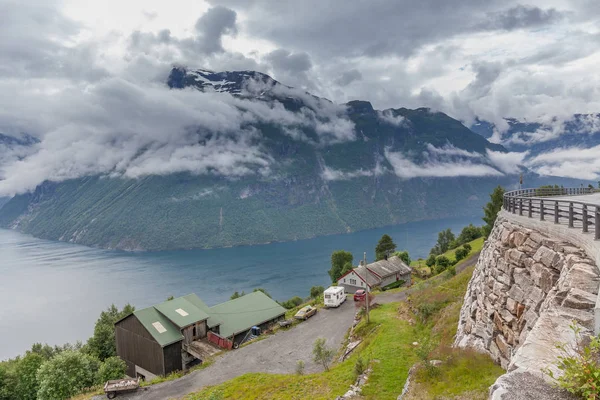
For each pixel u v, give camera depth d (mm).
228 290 188875
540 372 8359
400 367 27406
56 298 193500
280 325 55562
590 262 12469
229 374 39344
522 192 39938
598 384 7055
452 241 134125
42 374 42438
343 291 66750
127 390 36719
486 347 18953
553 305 11180
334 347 44625
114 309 73938
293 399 27688
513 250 18828
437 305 38531
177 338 48406
